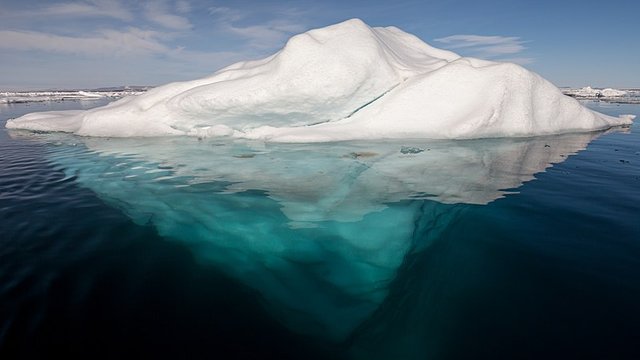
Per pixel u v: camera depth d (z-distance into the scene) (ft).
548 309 8.58
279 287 10.48
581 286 9.28
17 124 41.14
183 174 20.40
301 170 20.36
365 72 26.76
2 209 15.49
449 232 12.64
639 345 7.38
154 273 10.84
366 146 25.45
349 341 8.36
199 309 9.27
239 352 7.86
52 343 7.81
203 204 15.98
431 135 26.89
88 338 8.02
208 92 27.66
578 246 11.18
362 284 10.57
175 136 31.04
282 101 26.94
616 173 18.88
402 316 9.00
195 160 23.40
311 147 25.68
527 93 27.99
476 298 9.21
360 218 14.20
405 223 13.65
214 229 13.87
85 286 9.93
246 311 9.29
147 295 9.73
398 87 28.58
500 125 27.14
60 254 11.65
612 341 7.52
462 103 27.43
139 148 27.37
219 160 23.15
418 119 27.35
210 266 11.39
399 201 15.53
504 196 15.67
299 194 16.79
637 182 17.30
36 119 40.86
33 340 7.88
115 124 32.24
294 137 27.43
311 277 10.97
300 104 27.22
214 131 30.04
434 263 10.98
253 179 19.12
